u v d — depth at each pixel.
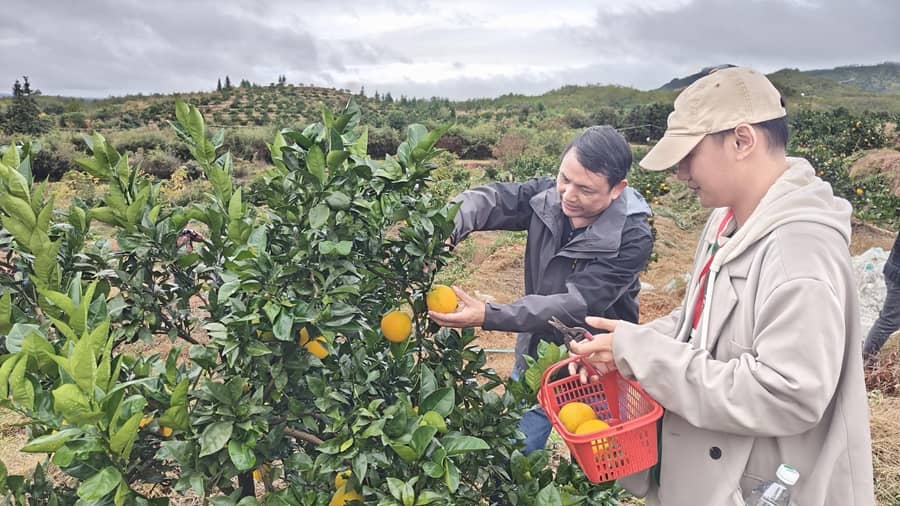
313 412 1.90
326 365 1.92
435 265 2.02
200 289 2.13
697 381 1.61
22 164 1.86
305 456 1.79
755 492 1.67
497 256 10.39
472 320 2.46
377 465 1.67
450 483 1.58
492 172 23.28
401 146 1.89
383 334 2.02
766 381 1.51
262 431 1.68
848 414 1.63
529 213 3.05
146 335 1.96
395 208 1.85
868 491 1.64
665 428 1.79
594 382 2.12
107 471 1.40
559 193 2.79
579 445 1.72
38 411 1.46
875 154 16.06
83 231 1.99
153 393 1.66
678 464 1.77
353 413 1.72
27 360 1.50
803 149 18.48
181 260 2.00
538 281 2.97
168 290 2.07
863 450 1.64
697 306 1.89
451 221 1.91
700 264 2.00
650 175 13.91
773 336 1.53
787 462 1.66
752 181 1.70
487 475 2.03
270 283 1.67
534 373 2.08
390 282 2.01
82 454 1.39
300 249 1.75
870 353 5.40
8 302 1.70
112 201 1.91
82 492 1.36
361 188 1.84
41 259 1.70
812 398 1.48
